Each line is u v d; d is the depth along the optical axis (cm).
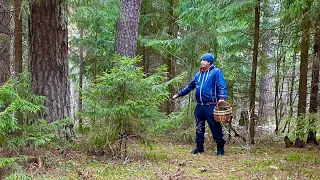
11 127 302
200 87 511
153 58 1098
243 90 804
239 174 371
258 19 602
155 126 437
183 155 497
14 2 563
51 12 463
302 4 459
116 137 430
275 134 772
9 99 311
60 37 475
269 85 1027
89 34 982
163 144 603
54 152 413
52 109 467
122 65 421
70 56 975
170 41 783
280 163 431
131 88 423
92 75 934
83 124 520
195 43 779
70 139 467
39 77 465
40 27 462
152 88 430
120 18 706
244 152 532
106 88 421
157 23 941
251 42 750
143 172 369
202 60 512
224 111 488
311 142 623
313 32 506
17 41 636
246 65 851
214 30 784
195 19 680
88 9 585
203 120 523
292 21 538
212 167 409
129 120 425
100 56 907
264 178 348
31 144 356
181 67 959
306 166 409
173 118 452
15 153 335
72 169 364
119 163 410
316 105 562
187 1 815
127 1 712
